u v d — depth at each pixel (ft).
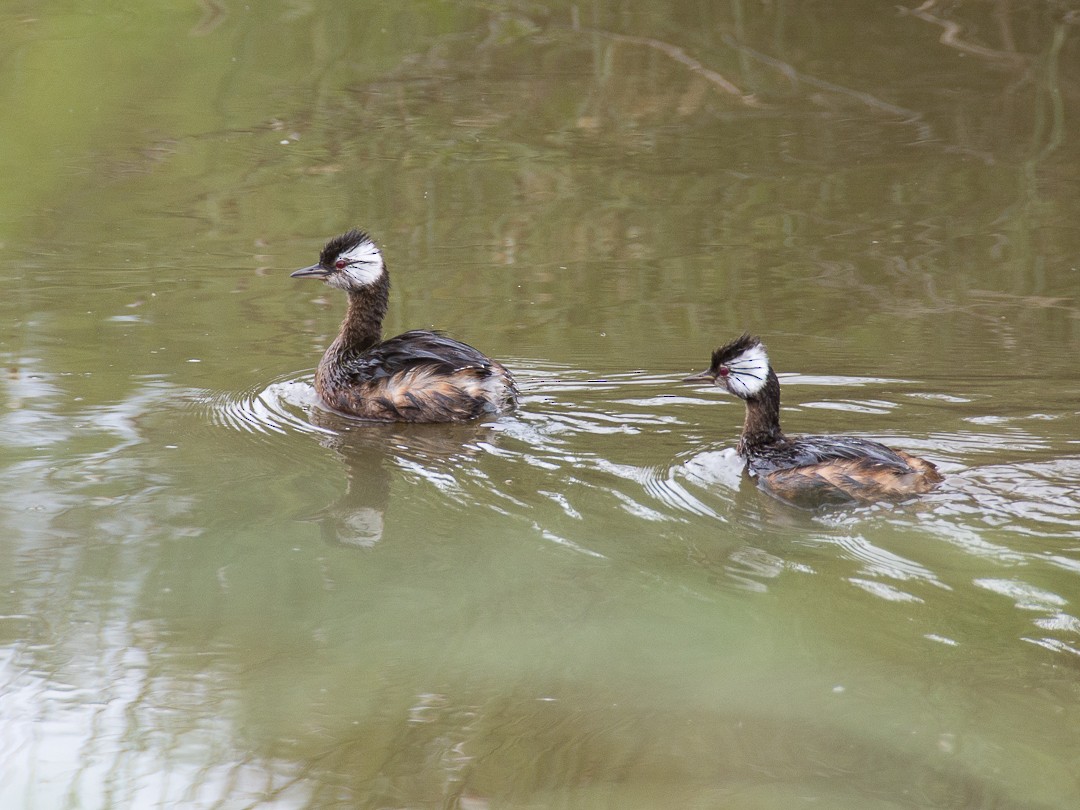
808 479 37.55
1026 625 30.32
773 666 29.01
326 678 28.81
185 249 63.52
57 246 63.67
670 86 89.10
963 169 74.23
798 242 63.87
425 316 54.54
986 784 24.64
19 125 81.92
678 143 79.61
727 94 87.76
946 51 94.02
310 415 45.42
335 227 66.74
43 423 43.42
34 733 26.68
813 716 27.07
